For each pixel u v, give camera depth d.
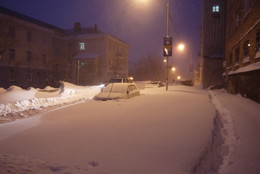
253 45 14.37
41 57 39.81
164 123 7.66
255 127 7.26
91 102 12.97
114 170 4.09
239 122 7.99
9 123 8.02
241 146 5.51
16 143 5.68
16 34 34.38
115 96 14.12
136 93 16.34
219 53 39.47
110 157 4.69
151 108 10.90
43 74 39.62
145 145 5.41
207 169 4.39
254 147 5.38
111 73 52.12
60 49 49.25
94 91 20.38
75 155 4.82
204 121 7.92
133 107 11.21
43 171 4.07
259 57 12.87
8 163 4.35
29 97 14.45
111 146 5.38
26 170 4.07
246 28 16.23
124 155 4.79
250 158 4.73
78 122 8.05
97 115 9.30
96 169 4.14
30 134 6.52
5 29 32.03
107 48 50.22
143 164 4.32
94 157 4.70
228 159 4.80
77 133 6.58
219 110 11.52
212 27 39.88
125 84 15.70
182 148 5.16
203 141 5.64
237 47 20.02
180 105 11.89
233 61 21.67
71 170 4.11
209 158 4.84
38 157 4.72
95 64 48.19
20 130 7.02
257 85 12.83
